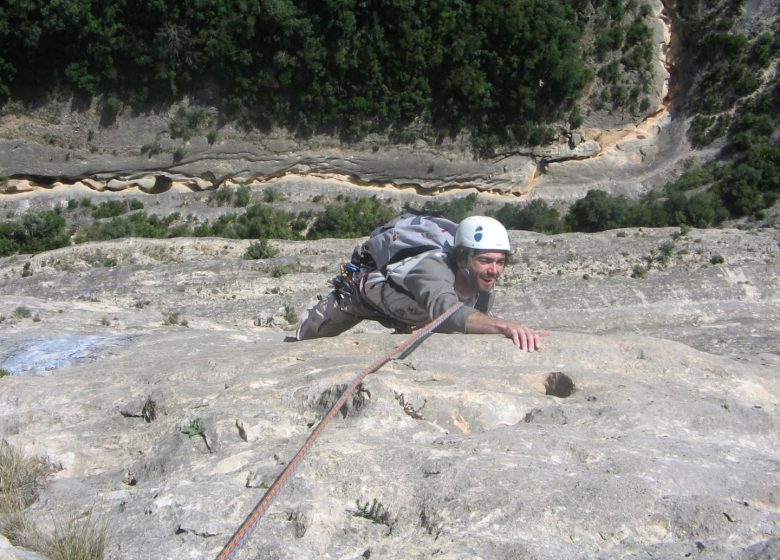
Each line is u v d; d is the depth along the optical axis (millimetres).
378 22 58562
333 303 7695
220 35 57250
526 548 4105
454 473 4766
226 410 6043
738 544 4176
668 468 4816
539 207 58719
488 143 61531
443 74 60469
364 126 60688
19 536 4848
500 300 35969
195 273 38625
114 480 5707
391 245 6879
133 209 59094
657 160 62250
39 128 58719
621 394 6098
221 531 4598
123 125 59281
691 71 63594
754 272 37188
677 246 39469
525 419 5941
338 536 4527
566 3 61500
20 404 7195
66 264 41938
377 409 5812
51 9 54969
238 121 60062
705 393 6465
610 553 4176
